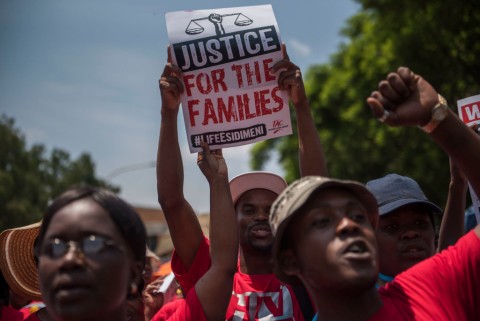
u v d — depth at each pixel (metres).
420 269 2.72
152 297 4.46
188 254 3.54
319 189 2.59
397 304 2.63
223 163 3.36
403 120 2.61
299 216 2.59
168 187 3.43
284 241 2.65
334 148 20.94
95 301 2.36
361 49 20.19
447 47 15.84
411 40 15.94
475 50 15.63
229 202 3.19
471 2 15.20
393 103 2.62
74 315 2.34
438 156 17.34
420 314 2.59
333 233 2.52
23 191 40.75
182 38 3.58
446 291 2.65
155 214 35.44
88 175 51.31
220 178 3.29
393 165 18.27
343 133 20.83
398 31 17.48
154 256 5.32
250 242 3.90
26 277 3.63
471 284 2.66
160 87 3.48
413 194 3.74
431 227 3.80
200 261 3.53
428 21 15.99
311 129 3.57
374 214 2.71
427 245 3.74
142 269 2.58
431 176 17.33
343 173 20.25
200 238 3.55
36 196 41.41
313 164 3.54
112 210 2.48
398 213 3.71
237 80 3.58
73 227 2.41
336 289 2.49
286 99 3.59
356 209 2.58
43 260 2.41
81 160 51.50
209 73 3.57
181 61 3.56
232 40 3.60
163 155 3.45
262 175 4.01
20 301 4.14
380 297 2.63
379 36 18.62
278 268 2.69
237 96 3.58
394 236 3.71
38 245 2.53
